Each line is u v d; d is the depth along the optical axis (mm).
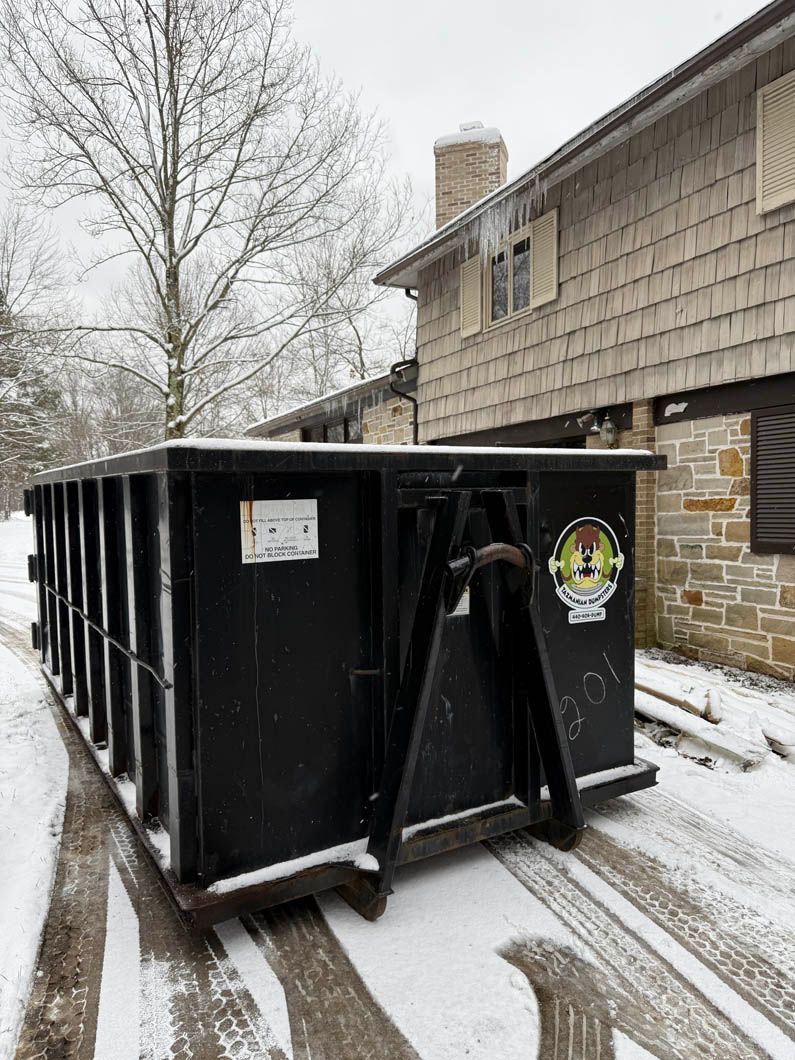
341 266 14633
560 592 2984
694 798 3441
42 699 5379
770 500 5406
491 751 2824
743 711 4340
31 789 3600
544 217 7555
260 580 2303
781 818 3225
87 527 3744
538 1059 1811
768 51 5133
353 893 2475
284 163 13555
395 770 2398
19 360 15766
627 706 3234
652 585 6500
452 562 2389
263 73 13000
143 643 2717
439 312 9883
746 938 2334
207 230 14047
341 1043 1867
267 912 2496
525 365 8055
